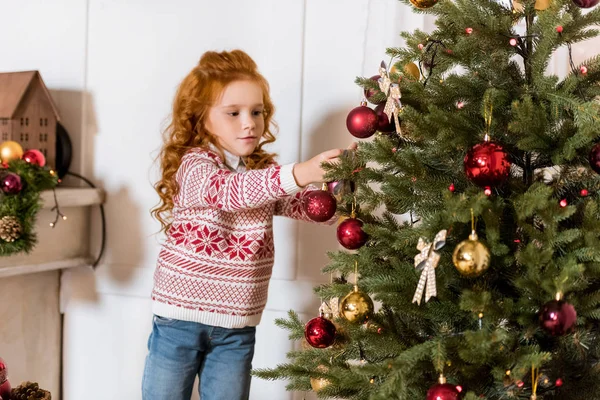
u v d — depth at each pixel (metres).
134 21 2.03
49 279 2.11
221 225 1.55
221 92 1.57
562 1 1.11
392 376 1.00
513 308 1.07
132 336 2.09
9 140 1.89
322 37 1.87
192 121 1.63
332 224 1.70
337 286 1.22
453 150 1.18
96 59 2.07
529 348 1.05
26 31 2.13
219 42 1.97
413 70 1.35
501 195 1.16
